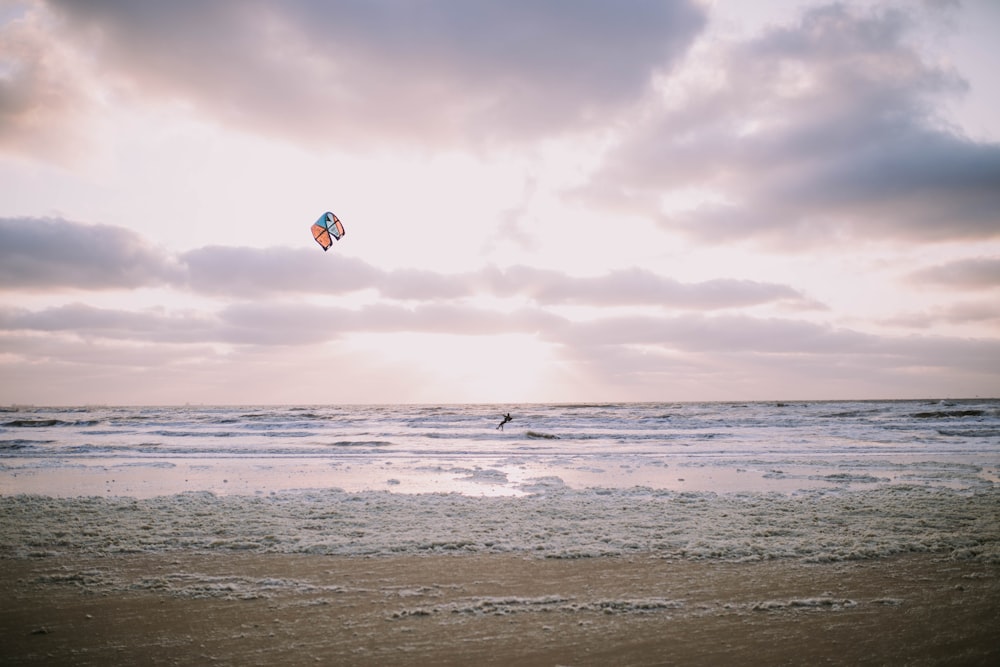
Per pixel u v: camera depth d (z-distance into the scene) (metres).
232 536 10.59
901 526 11.06
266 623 6.46
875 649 5.66
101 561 9.05
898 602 7.01
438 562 8.91
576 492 15.76
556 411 83.06
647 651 5.66
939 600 7.07
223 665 5.41
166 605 7.06
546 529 11.06
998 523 11.24
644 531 10.85
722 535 10.48
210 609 6.91
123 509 13.20
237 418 63.28
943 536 10.13
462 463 23.39
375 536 10.54
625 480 18.45
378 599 7.23
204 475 19.94
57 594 7.49
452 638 6.00
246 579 8.09
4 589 7.70
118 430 43.91
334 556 9.29
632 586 7.69
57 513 12.71
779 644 5.80
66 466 22.58
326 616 6.66
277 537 10.47
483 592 7.48
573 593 7.42
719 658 5.50
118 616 6.71
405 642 5.91
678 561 8.89
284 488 17.00
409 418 62.72
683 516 12.23
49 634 6.19
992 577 7.98
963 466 20.97
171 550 9.69
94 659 5.56
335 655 5.61
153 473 20.47
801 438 34.56
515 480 18.58
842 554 9.13
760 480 18.17
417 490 16.69
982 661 5.38
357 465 22.78
